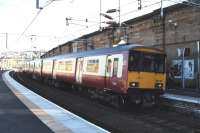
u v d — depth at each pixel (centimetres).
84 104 2202
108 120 1608
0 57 12456
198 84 2541
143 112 1875
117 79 1964
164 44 2928
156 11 2997
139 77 1900
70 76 2997
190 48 2645
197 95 2189
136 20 3359
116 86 1973
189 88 2650
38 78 5059
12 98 2206
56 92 3097
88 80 2469
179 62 2772
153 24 3078
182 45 2730
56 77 3612
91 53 2467
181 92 2412
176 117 1709
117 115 1753
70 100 2427
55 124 1284
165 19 2903
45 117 1435
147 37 3189
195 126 1481
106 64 2138
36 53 8406
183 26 2694
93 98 2416
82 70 2633
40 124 1288
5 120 1373
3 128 1214
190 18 2616
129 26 3528
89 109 1972
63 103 2244
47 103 1916
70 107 2053
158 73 1966
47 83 4244
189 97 2069
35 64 5362
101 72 2208
